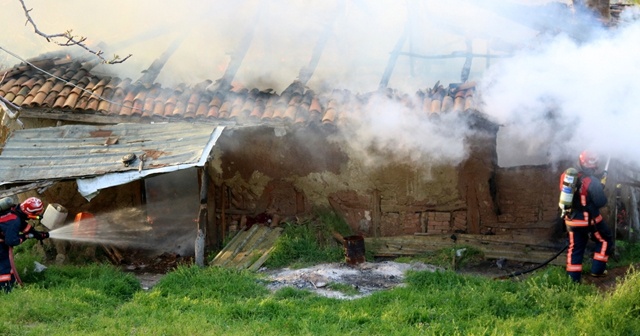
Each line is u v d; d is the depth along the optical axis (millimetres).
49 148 11344
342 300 9453
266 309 8961
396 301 9117
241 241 11953
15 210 10062
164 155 10711
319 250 11648
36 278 10383
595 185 9539
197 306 9188
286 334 8047
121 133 11445
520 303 8969
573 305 8797
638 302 8258
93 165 10805
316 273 10578
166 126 11359
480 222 11641
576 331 8008
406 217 11906
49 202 12680
